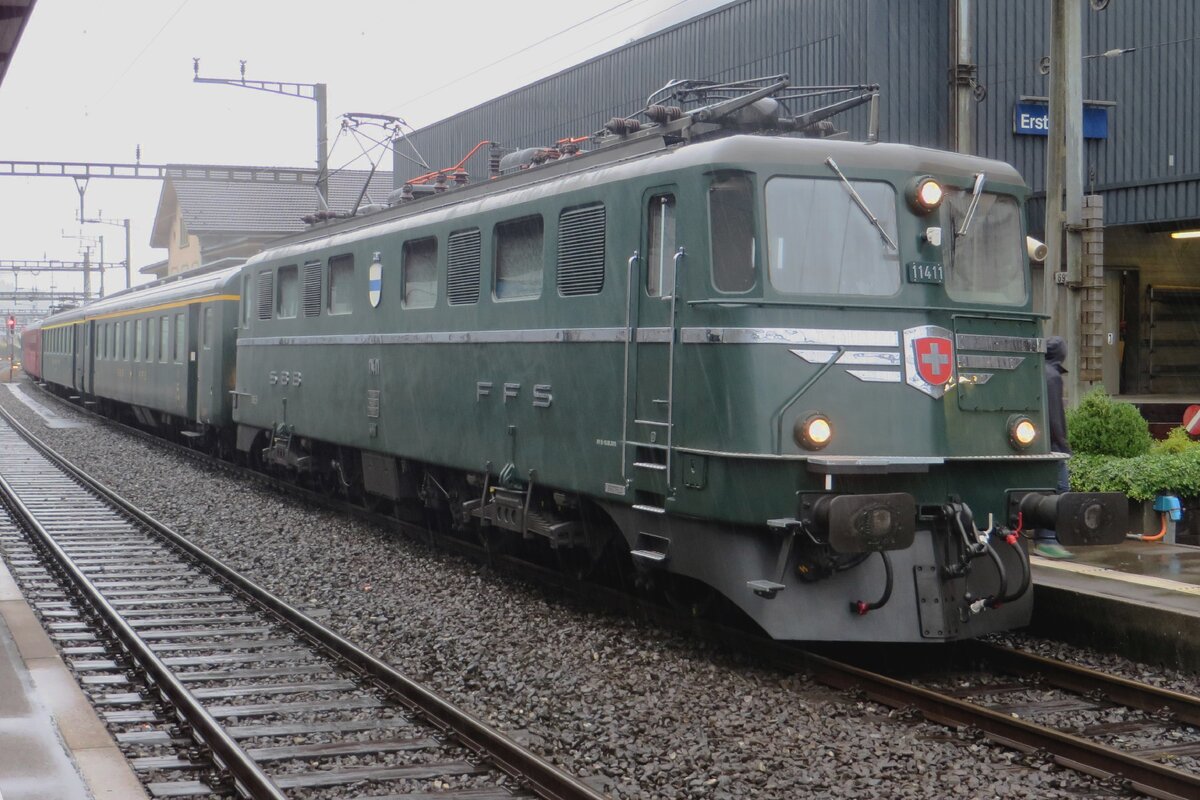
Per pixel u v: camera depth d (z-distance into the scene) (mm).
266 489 17078
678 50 20406
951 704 6617
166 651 8242
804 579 7434
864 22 17094
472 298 10523
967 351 7863
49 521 14211
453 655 8000
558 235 9203
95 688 7367
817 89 8953
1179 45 18891
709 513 7574
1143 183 18719
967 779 5680
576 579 9992
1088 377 11695
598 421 8672
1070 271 11625
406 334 11781
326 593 10125
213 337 19734
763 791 5527
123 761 5512
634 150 8773
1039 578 8852
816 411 7348
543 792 5461
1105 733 6535
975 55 18281
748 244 7488
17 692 6508
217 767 5867
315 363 14289
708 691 7168
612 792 5523
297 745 6172
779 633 7375
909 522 7094
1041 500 7809
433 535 12336
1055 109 11633
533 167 10148
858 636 7418
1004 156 18406
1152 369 23078
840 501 6945
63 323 38625
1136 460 10859
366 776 5711
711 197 7617
